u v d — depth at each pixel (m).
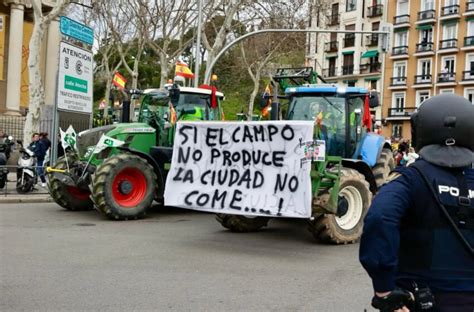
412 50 59.41
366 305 5.59
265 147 8.23
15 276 6.37
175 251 8.05
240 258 7.71
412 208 2.42
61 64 15.12
